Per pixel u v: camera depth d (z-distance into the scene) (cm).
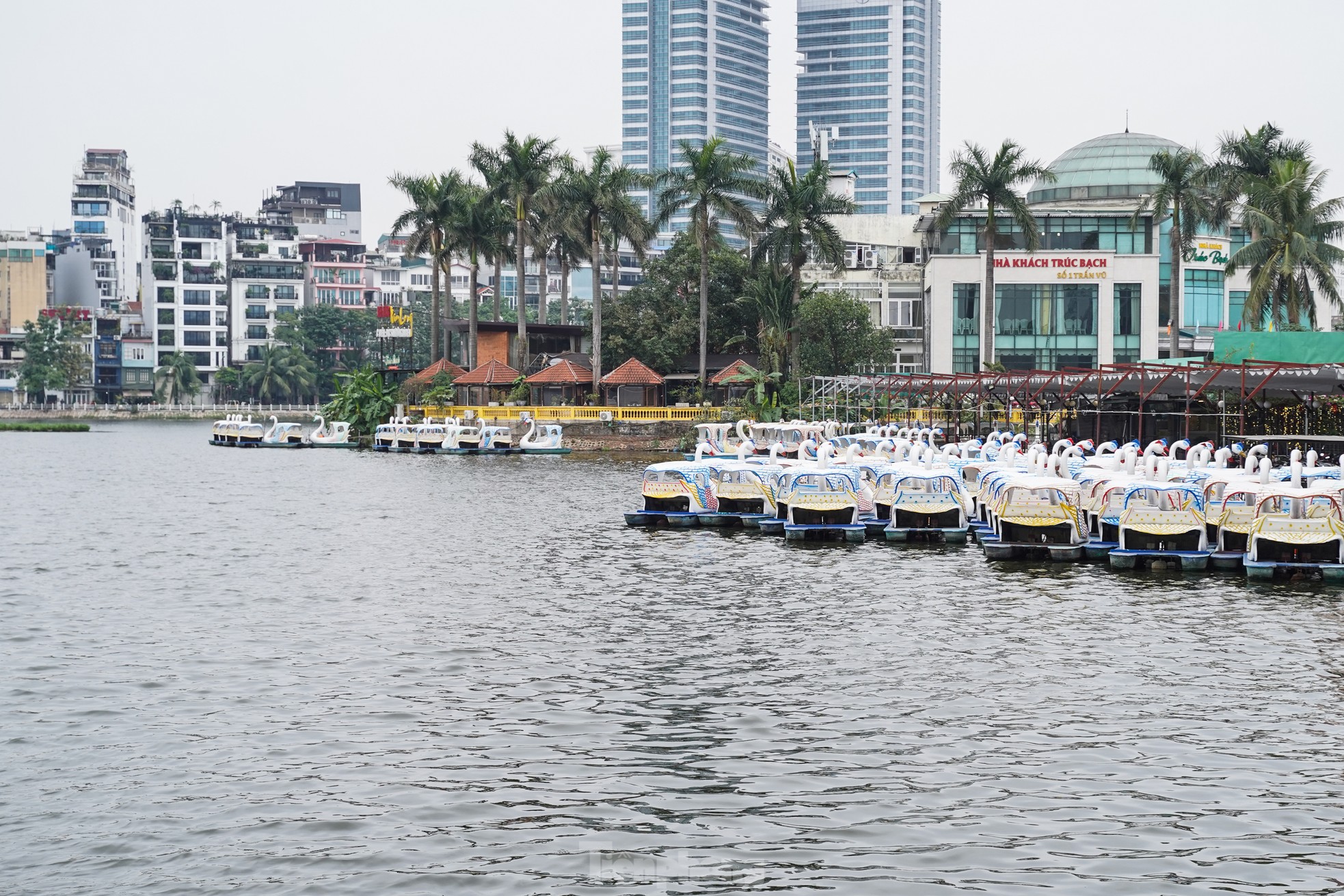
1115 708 2311
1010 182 9219
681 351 11625
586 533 4728
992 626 2991
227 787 1939
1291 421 5978
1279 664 2620
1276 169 7712
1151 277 10294
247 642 2861
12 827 1798
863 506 4747
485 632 2959
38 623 3092
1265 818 1809
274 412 19562
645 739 2156
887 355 11488
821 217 10356
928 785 1939
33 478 7900
